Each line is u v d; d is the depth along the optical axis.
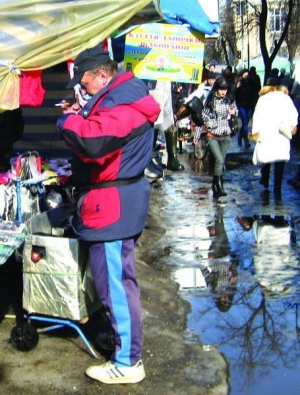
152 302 5.52
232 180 11.77
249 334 5.02
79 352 4.55
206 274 6.34
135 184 4.01
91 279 4.32
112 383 4.14
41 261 4.33
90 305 4.43
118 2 4.54
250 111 17.41
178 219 8.58
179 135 16.03
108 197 3.94
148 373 4.30
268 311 5.46
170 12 6.88
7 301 5.30
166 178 12.04
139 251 7.04
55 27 4.51
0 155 5.71
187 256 6.90
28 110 6.94
